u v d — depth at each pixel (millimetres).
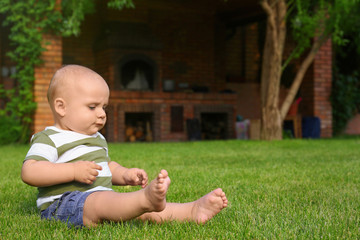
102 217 1998
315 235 1907
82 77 2180
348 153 7355
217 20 16281
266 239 1873
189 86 15922
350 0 10250
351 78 15289
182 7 15578
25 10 9656
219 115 14789
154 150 8078
